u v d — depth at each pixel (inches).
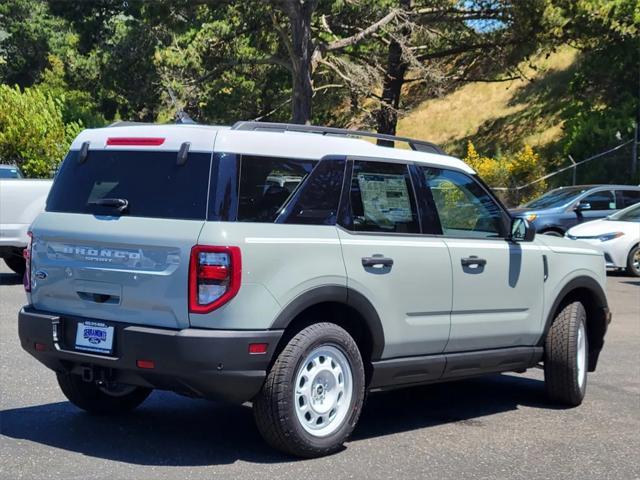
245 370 228.2
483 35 1430.9
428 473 236.4
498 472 240.2
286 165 244.8
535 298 306.3
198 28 1334.9
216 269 226.1
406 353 268.5
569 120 1417.3
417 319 268.5
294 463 239.5
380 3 1264.8
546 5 1300.4
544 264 309.9
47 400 301.0
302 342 237.0
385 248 258.8
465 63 1542.8
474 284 284.0
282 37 1213.7
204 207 231.3
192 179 235.3
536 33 1346.0
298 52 1189.7
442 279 273.6
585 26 1307.8
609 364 402.0
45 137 1008.9
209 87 1393.9
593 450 265.1
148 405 301.9
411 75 1982.0
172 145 241.4
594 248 336.8
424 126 1797.5
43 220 258.5
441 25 1371.8
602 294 333.7
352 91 1264.8
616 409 319.6
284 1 1173.7
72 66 1524.4
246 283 228.1
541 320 309.7
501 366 299.7
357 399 250.8
